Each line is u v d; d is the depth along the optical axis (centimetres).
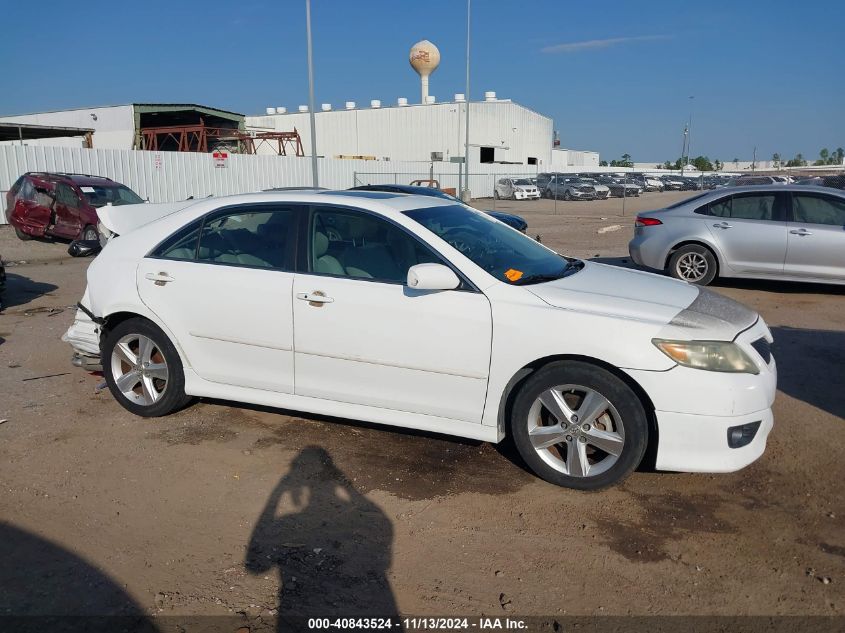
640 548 340
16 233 1642
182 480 410
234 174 2616
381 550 339
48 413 515
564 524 362
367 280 427
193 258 479
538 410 399
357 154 5359
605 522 364
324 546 342
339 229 444
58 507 380
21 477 415
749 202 976
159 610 294
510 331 389
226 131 3691
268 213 465
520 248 474
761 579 315
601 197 4169
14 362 649
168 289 477
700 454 368
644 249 1040
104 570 322
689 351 366
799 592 305
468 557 333
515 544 344
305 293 434
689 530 356
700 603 299
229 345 464
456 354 402
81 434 477
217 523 364
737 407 365
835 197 934
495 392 399
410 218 435
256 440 466
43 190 1573
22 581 314
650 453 391
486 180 4628
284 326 444
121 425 492
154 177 2272
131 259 494
